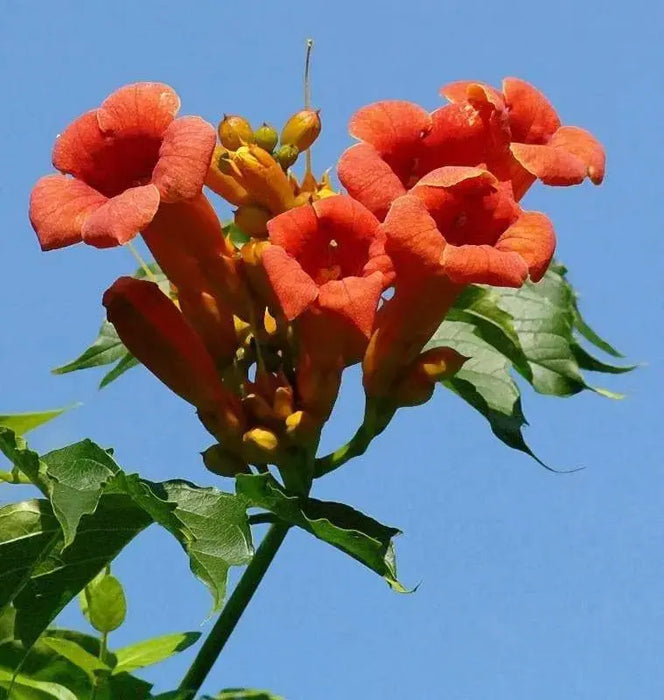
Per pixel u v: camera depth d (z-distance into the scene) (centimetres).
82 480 85
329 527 85
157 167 87
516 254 88
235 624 91
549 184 90
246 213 91
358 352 91
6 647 91
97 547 87
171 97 89
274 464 91
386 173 89
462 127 91
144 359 91
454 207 89
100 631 91
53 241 87
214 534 85
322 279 89
